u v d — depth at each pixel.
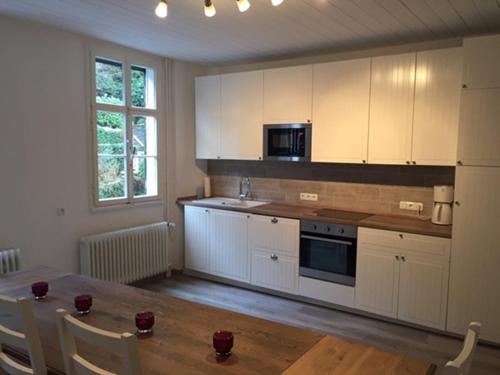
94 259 3.93
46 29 3.51
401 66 3.57
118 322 1.90
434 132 3.47
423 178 3.88
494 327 3.18
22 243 3.48
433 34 3.63
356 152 3.86
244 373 1.46
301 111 4.14
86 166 3.94
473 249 3.19
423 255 3.40
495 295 3.15
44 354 1.62
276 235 4.17
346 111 3.88
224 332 1.64
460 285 3.27
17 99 3.36
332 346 1.69
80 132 3.85
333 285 3.88
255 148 4.51
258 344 1.70
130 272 4.31
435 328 3.43
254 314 3.84
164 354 1.60
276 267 4.21
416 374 1.46
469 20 3.23
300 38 3.80
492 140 3.04
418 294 3.46
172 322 1.91
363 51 4.22
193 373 1.46
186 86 4.94
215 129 4.83
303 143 4.15
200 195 5.15
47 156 3.61
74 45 3.73
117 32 3.65
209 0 2.31
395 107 3.63
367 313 3.78
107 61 4.09
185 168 5.02
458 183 3.19
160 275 4.83
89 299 2.01
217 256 4.64
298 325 3.61
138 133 4.49
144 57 4.43
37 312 2.00
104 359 1.55
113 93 4.18
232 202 4.84
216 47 4.16
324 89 3.99
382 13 3.07
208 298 4.24
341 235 3.78
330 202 4.45
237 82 4.57
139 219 4.53
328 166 4.43
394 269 3.54
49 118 3.59
